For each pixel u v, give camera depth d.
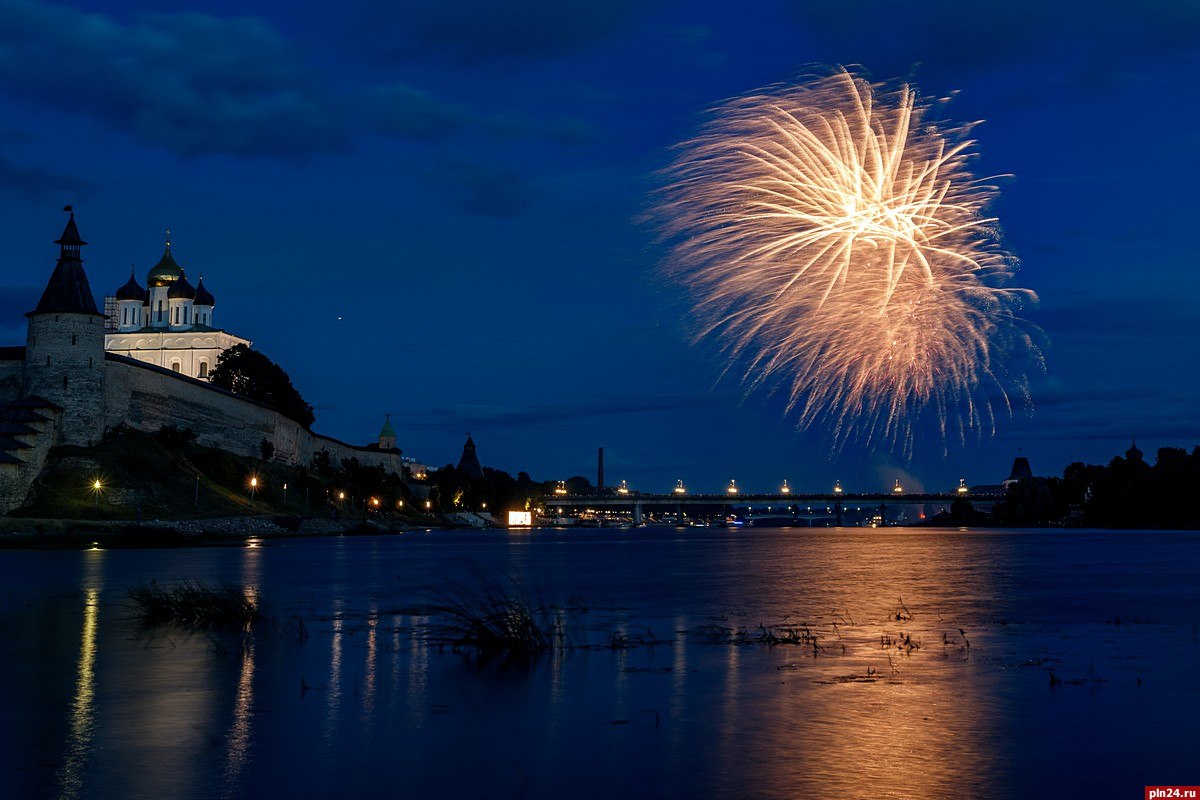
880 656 29.61
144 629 35.09
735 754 18.64
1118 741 19.55
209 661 28.27
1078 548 120.44
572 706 22.56
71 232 150.75
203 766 17.80
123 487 140.75
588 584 59.38
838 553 108.69
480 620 31.86
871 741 19.56
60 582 55.94
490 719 21.33
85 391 147.38
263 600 46.84
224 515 149.50
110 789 16.48
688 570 74.25
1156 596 50.47
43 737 19.70
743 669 27.36
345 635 33.78
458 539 169.38
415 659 28.69
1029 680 25.77
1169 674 26.59
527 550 117.06
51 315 147.38
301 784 16.78
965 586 57.53
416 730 20.33
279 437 198.50
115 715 21.52
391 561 84.50
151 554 92.25
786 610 43.28
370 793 16.36
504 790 16.56
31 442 137.50
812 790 16.55
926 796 16.28
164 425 163.25
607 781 17.00
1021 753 18.67
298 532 162.75
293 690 24.22
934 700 23.22
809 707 22.53
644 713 21.86
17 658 28.73
